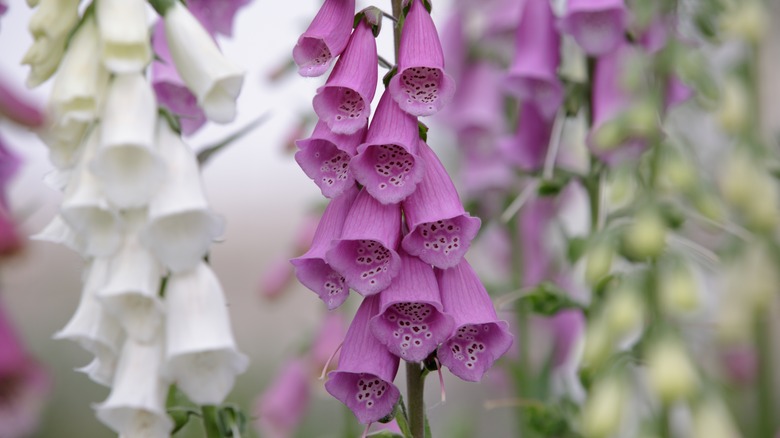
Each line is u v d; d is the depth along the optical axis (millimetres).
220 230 749
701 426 903
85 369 781
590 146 973
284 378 1333
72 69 742
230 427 792
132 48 738
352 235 735
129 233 751
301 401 1330
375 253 747
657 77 941
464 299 751
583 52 1024
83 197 738
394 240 739
